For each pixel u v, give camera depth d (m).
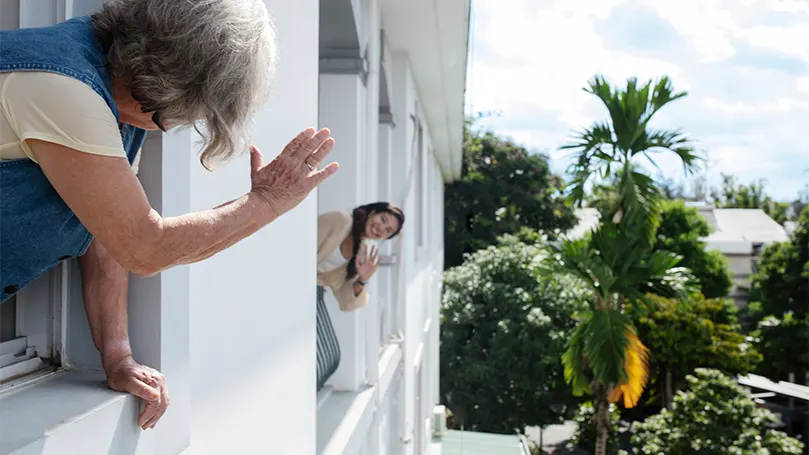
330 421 3.72
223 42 1.09
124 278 1.40
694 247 27.77
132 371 1.36
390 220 3.78
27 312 1.43
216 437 1.84
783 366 25.33
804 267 26.52
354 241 3.82
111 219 1.05
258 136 2.13
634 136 9.67
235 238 1.19
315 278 2.95
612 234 10.17
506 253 20.44
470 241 28.16
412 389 8.19
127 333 1.43
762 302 27.89
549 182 29.06
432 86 9.24
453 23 6.75
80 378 1.41
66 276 1.43
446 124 12.70
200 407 1.74
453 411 19.28
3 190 1.05
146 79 1.08
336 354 4.13
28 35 1.04
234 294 1.96
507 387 18.83
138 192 1.07
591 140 9.84
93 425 1.21
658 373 19.89
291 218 2.54
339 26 4.22
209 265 1.79
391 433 6.17
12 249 1.11
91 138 1.02
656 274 10.12
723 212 45.72
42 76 1.00
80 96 1.01
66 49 1.04
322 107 4.41
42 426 1.12
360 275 3.85
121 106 1.16
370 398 4.43
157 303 1.46
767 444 13.94
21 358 1.39
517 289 19.33
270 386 2.29
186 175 1.58
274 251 2.33
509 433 18.95
